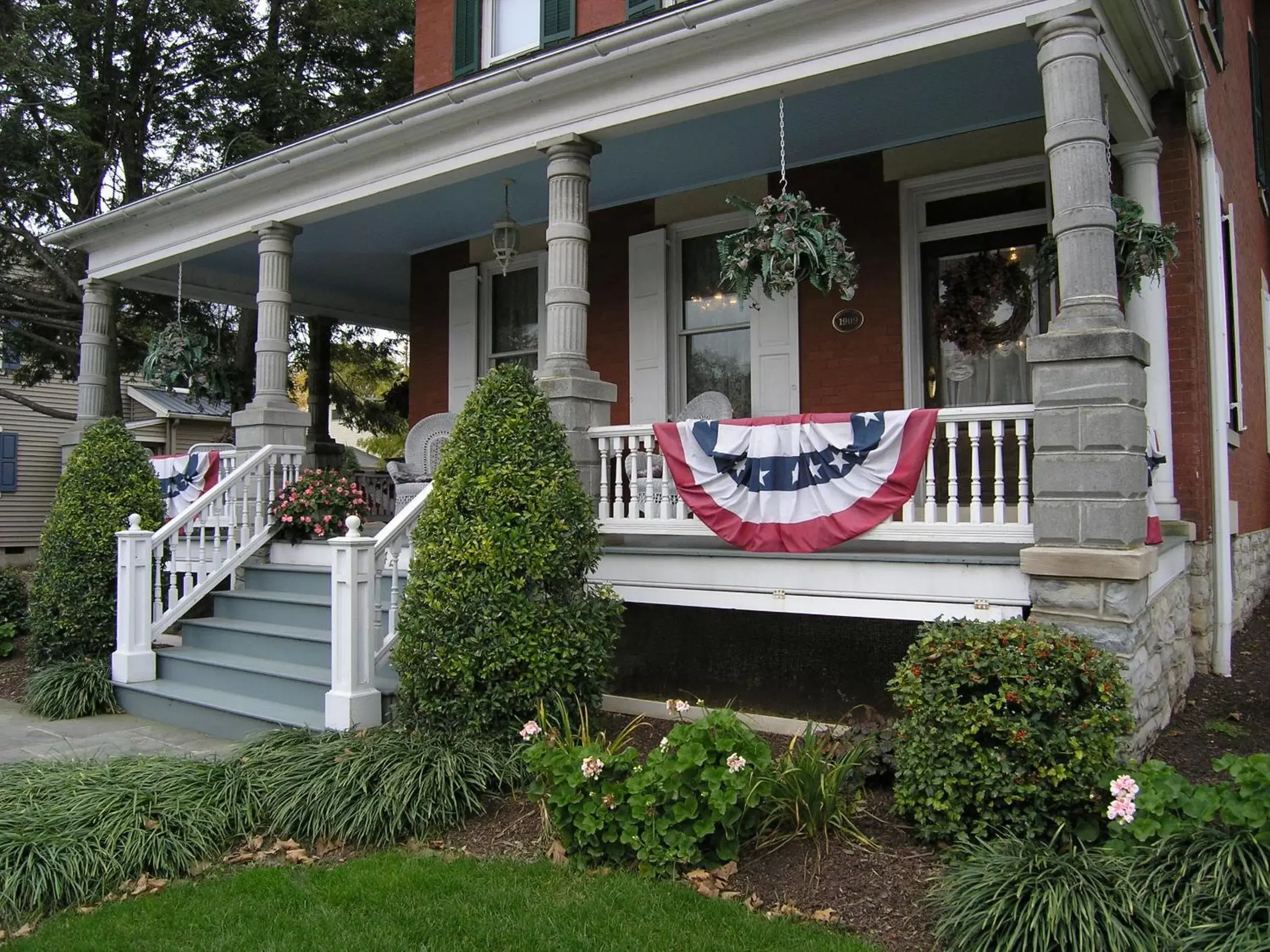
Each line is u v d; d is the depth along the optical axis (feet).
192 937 10.73
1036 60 17.97
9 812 13.23
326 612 21.33
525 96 20.07
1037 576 14.15
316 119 46.26
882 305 23.44
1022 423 14.92
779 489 16.67
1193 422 19.62
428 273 32.55
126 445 24.40
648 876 11.76
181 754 17.54
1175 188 19.75
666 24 17.61
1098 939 9.27
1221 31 23.67
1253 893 9.36
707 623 18.57
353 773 13.93
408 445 27.66
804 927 10.52
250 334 44.45
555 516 15.75
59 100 41.24
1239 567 24.53
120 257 30.27
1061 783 11.25
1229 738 16.01
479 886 11.68
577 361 19.49
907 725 12.48
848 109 20.70
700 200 26.22
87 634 22.58
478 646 15.07
